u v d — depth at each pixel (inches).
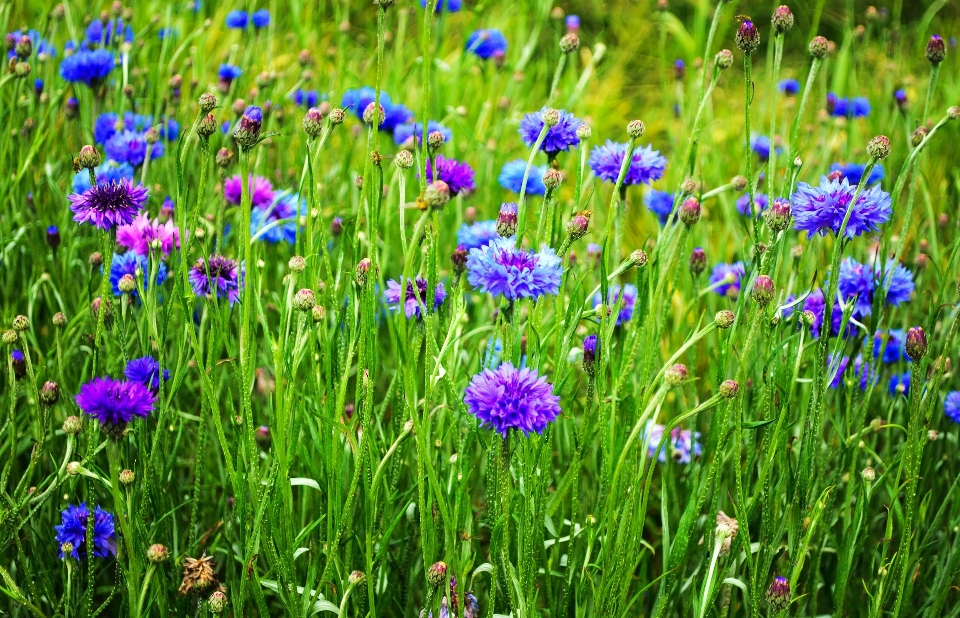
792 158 47.6
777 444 46.3
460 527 46.3
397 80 69.0
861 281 49.0
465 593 46.3
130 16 64.2
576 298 45.8
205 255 47.4
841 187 45.6
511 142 76.0
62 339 49.9
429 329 43.3
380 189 47.3
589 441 47.8
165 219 51.7
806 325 45.8
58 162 58.0
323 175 62.7
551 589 46.8
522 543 43.9
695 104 69.9
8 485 48.9
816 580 47.8
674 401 54.0
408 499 47.6
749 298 49.6
